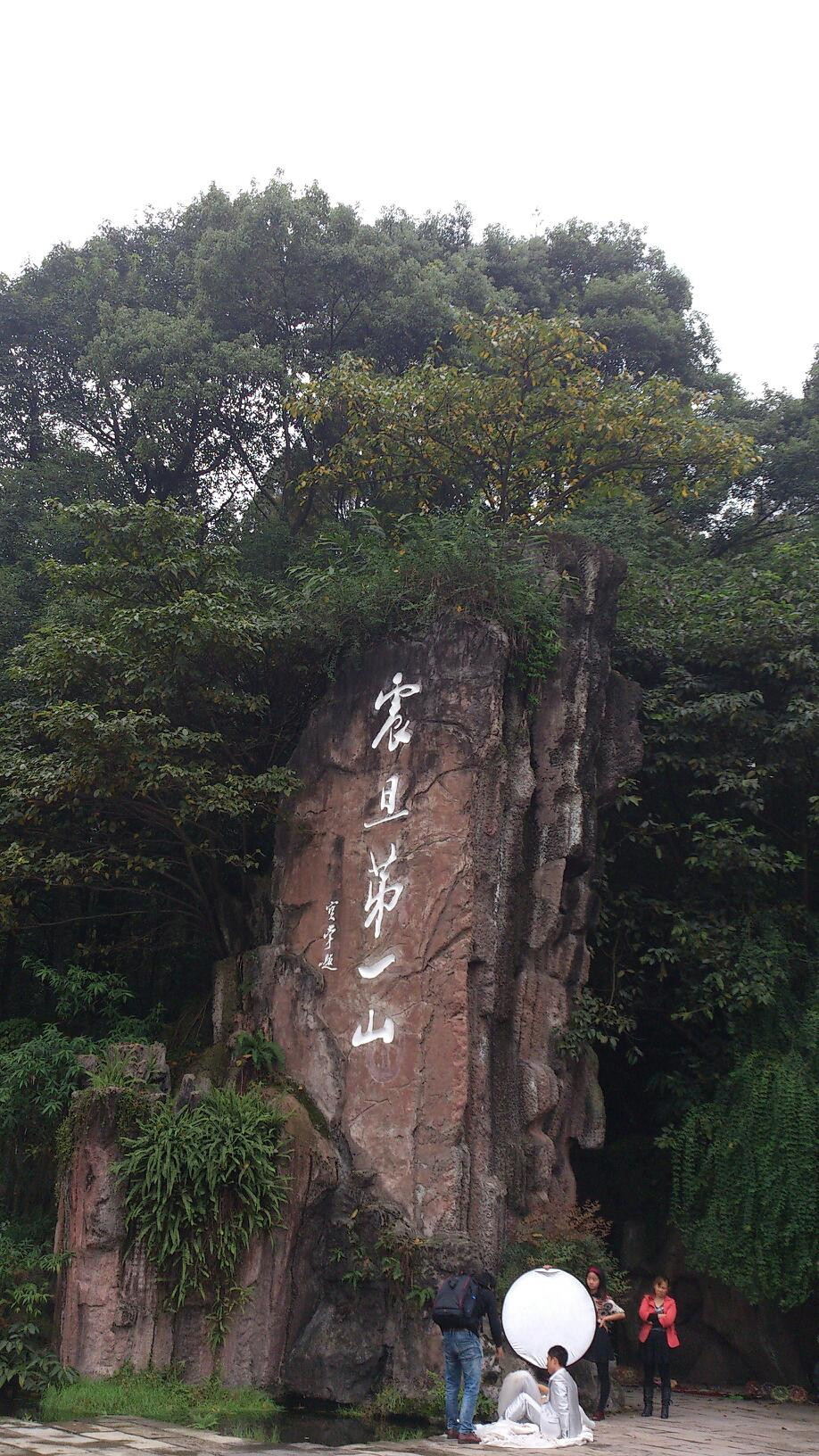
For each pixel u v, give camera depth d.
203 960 16.47
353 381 18.80
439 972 11.90
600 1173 14.75
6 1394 10.28
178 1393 10.23
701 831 15.37
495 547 13.46
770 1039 13.43
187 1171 10.85
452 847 12.17
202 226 24.55
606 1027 14.82
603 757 14.09
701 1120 12.92
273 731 14.73
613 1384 12.18
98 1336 10.61
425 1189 11.30
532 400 19.09
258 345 21.77
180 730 13.02
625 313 26.91
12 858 13.48
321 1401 10.55
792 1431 10.48
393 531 17.64
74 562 20.03
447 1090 11.52
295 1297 11.08
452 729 12.55
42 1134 13.11
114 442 23.17
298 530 21.23
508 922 12.31
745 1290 12.27
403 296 22.47
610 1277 11.88
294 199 22.08
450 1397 9.20
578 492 20.58
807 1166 11.83
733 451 20.02
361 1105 11.95
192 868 14.72
